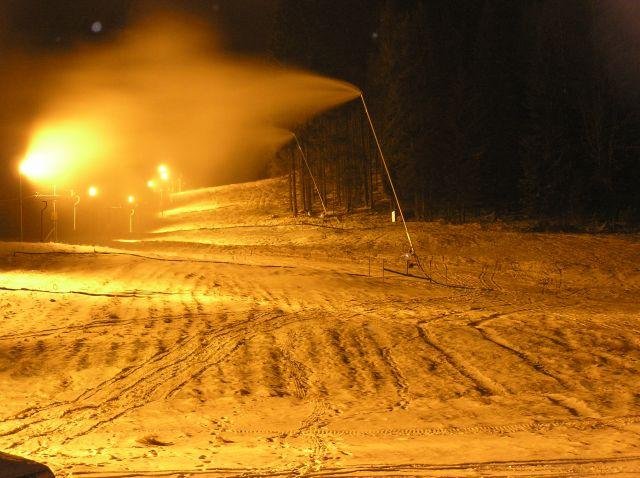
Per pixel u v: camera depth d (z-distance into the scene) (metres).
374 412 10.76
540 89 49.94
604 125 49.22
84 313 18.72
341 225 50.06
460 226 45.72
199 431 9.85
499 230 44.09
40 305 19.70
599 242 36.81
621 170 50.31
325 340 15.89
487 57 54.31
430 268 32.09
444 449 8.51
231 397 11.77
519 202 54.44
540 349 15.05
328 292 24.30
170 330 16.78
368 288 25.45
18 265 29.06
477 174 53.38
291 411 10.92
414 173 53.84
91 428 10.02
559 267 31.66
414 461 7.93
